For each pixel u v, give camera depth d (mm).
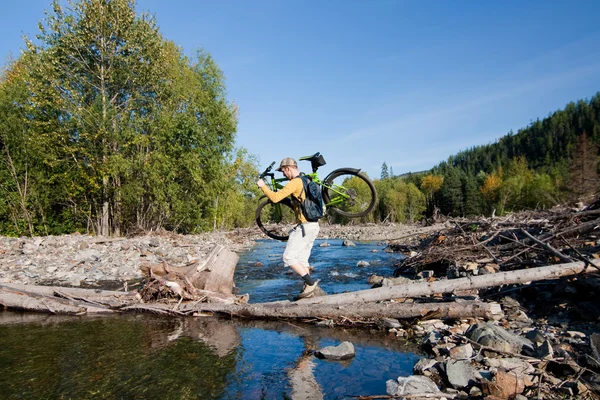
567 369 3154
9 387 3252
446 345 3971
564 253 6027
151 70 20656
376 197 6055
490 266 6715
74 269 10117
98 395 3109
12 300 5930
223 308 5523
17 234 19422
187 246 16281
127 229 22531
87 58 20094
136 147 21000
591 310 4250
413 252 12930
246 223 48156
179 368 3682
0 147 19453
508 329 4324
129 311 5902
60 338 4570
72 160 19938
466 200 79062
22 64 21828
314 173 5934
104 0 19500
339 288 7488
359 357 3961
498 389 2879
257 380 3416
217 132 24281
